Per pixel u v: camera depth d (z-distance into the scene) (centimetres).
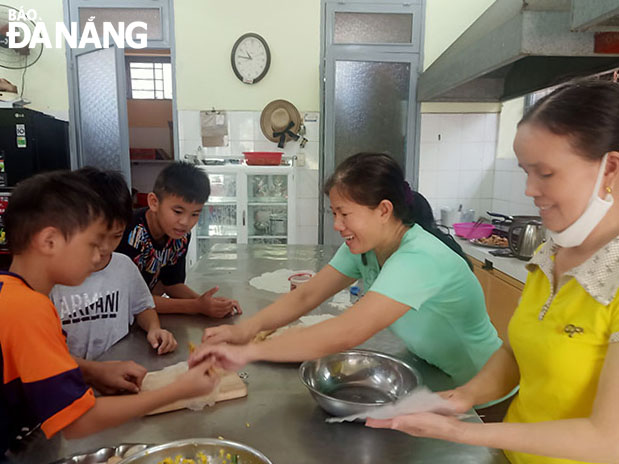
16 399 78
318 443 88
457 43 273
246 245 307
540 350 82
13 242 82
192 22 390
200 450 81
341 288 140
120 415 83
